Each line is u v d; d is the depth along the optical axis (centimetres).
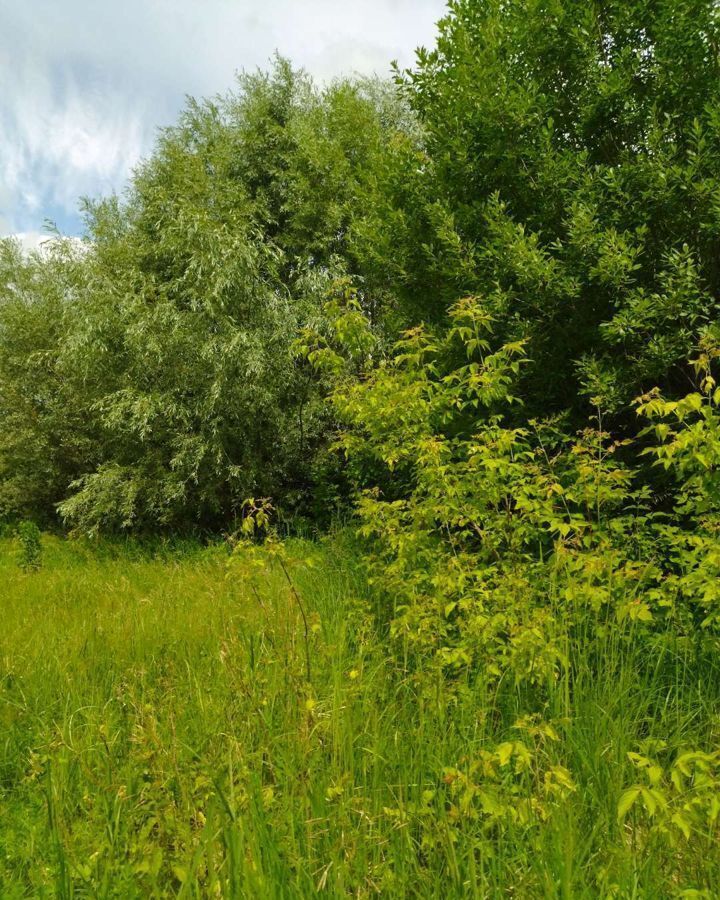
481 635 339
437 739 298
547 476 405
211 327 995
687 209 550
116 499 1028
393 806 271
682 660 363
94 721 343
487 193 645
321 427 1064
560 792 221
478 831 242
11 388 1355
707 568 335
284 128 1295
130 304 1027
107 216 1365
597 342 579
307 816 253
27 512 1416
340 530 751
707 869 218
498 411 606
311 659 374
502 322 597
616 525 412
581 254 550
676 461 314
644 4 574
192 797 255
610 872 213
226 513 1073
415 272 701
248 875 204
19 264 1520
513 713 329
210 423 984
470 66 614
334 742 289
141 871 225
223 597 582
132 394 991
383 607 477
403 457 507
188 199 1114
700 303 548
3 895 238
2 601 698
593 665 363
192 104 1346
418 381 467
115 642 493
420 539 424
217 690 366
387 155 704
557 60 618
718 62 567
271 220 1230
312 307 1023
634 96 583
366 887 223
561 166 574
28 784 306
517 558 402
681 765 202
